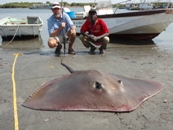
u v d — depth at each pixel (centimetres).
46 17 2816
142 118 283
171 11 852
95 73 330
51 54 688
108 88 282
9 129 258
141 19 874
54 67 523
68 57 642
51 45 632
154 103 326
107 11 1075
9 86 398
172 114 295
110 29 980
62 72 484
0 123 272
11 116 288
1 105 320
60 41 673
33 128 261
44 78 443
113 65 553
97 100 268
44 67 522
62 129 258
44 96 302
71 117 285
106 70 507
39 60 596
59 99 283
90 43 702
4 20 1271
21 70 500
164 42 963
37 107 279
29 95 356
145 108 310
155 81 393
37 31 1055
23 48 821
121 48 820
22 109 306
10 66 535
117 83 302
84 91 285
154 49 796
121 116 287
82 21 1098
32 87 393
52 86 329
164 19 863
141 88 326
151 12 847
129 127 262
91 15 657
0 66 536
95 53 716
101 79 302
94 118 282
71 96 282
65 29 664
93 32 686
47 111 299
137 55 685
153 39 1053
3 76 456
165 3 948
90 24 679
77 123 271
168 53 718
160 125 267
